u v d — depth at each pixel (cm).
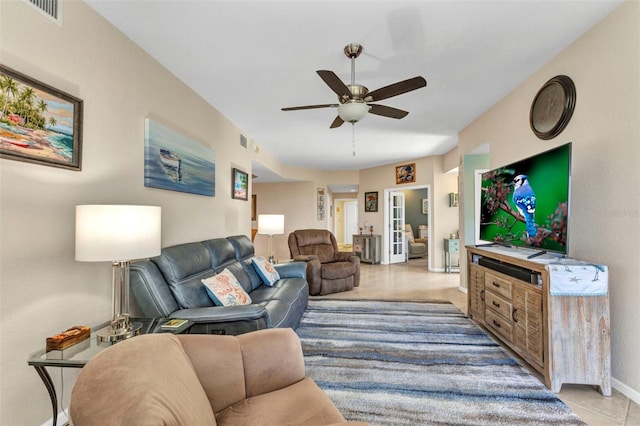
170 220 267
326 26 209
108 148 201
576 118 233
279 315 246
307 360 244
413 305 404
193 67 266
